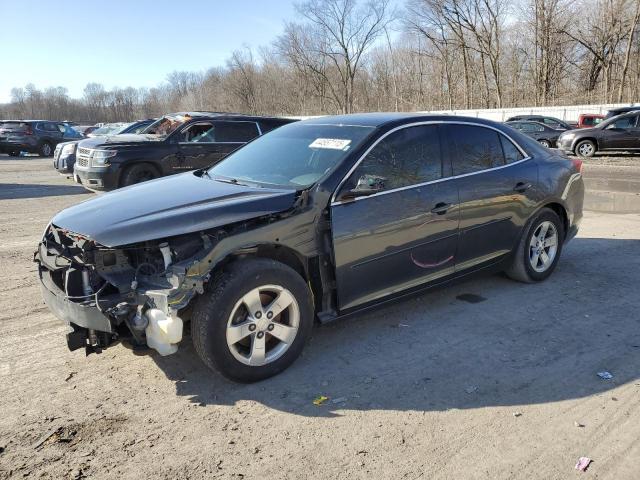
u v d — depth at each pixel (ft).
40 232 26.71
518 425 9.87
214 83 258.37
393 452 9.16
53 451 9.27
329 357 12.65
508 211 15.89
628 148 64.64
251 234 11.12
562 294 16.60
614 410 10.30
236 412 10.44
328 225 12.16
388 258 13.10
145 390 11.27
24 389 11.31
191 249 10.92
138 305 10.46
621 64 148.25
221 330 10.71
